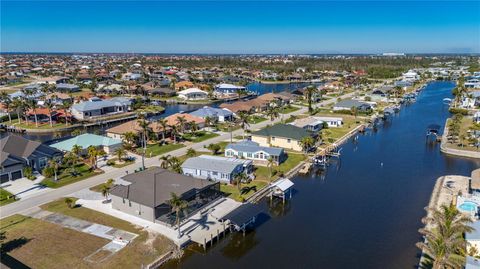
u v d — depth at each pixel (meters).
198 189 62.53
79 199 64.38
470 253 46.00
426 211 64.00
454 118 130.12
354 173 84.88
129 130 107.25
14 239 50.84
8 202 62.94
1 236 50.66
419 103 187.62
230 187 72.62
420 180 79.94
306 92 194.88
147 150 96.31
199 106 181.50
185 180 64.56
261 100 166.38
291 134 101.94
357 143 111.94
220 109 141.12
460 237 44.84
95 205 62.06
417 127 133.50
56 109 146.00
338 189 75.25
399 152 101.94
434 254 40.91
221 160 79.75
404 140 115.06
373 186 76.75
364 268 48.25
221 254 51.38
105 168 81.44
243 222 55.28
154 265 47.34
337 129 127.00
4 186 70.25
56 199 64.38
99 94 194.62
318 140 107.62
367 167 89.12
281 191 68.50
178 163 76.88
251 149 89.38
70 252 48.09
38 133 124.12
